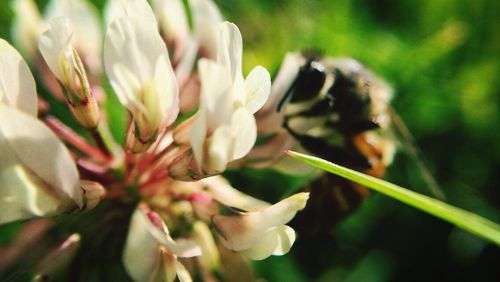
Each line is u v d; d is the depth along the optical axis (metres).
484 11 0.11
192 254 0.05
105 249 0.06
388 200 0.09
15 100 0.05
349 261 0.09
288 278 0.09
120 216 0.06
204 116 0.05
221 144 0.05
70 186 0.05
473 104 0.10
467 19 0.11
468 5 0.11
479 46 0.11
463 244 0.09
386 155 0.07
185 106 0.06
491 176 0.10
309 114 0.07
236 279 0.06
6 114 0.05
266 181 0.09
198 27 0.06
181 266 0.05
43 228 0.06
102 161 0.06
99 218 0.06
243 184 0.09
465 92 0.10
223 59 0.05
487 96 0.10
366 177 0.05
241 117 0.05
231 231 0.05
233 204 0.06
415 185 0.10
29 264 0.06
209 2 0.06
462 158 0.10
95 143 0.06
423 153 0.10
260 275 0.09
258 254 0.05
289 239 0.05
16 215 0.05
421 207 0.05
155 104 0.05
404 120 0.10
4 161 0.05
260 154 0.06
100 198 0.06
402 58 0.10
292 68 0.07
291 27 0.10
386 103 0.07
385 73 0.10
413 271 0.09
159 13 0.06
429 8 0.11
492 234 0.05
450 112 0.10
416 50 0.11
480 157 0.10
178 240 0.05
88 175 0.06
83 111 0.05
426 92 0.10
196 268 0.06
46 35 0.05
